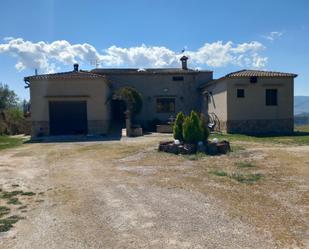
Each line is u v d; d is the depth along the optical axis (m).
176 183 8.48
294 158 11.80
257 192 7.40
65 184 8.74
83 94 24.84
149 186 8.25
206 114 30.25
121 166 11.26
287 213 5.93
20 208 6.64
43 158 13.86
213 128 27.28
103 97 24.89
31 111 24.80
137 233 5.19
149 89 32.31
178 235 5.06
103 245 4.79
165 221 5.69
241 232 5.11
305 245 4.61
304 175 9.04
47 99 24.67
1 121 30.16
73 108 25.48
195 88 32.88
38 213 6.31
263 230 5.16
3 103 56.66
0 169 11.34
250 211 6.09
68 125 25.44
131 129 23.55
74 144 18.91
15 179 9.59
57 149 16.83
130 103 27.19
